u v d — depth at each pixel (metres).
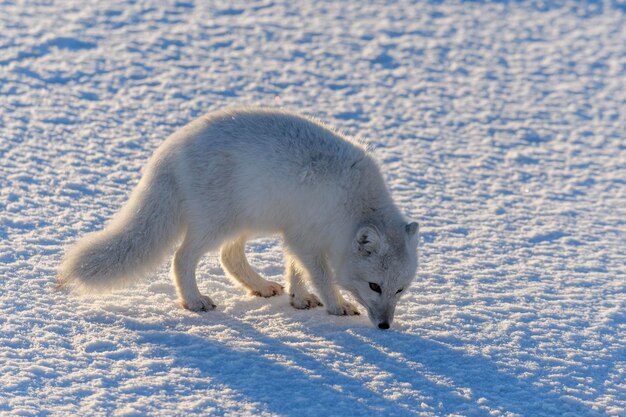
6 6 23.94
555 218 14.36
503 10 29.33
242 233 9.53
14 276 9.82
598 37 27.53
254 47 23.00
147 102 18.45
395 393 7.83
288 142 9.18
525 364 8.72
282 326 9.27
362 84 21.33
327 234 9.41
